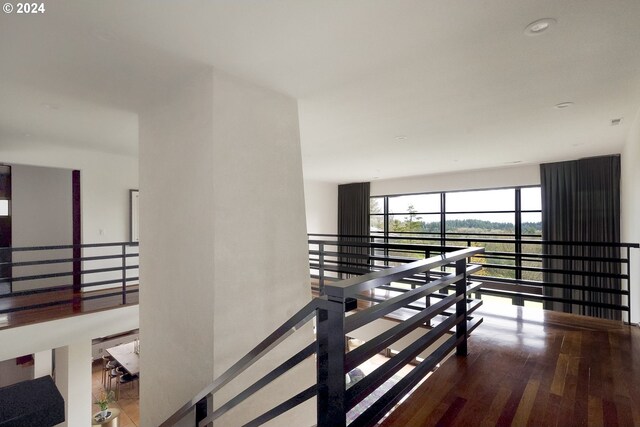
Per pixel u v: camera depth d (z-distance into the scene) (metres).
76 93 2.61
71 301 3.76
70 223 6.14
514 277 6.37
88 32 1.78
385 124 3.51
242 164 2.34
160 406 2.64
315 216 8.48
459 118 3.32
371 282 1.15
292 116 2.72
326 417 1.06
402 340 3.72
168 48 1.96
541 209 5.91
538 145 4.50
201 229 2.28
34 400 1.34
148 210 2.89
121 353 7.08
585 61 2.14
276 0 1.53
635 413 1.65
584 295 5.40
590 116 3.26
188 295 2.38
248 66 2.19
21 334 3.25
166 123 2.67
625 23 1.72
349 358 1.09
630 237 4.13
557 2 1.56
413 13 1.64
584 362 2.26
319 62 2.15
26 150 4.28
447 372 2.10
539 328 3.01
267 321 2.43
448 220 7.33
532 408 1.70
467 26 1.76
